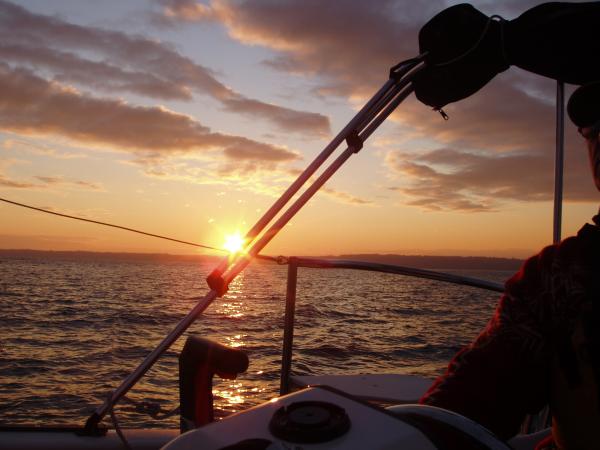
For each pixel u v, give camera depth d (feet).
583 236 2.97
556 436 3.07
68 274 310.45
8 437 6.95
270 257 6.93
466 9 6.00
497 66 5.90
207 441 2.26
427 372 43.14
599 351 2.71
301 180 5.84
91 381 39.70
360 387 7.26
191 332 74.49
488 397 2.89
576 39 5.47
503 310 3.06
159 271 433.89
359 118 5.93
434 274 6.79
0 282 204.85
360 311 109.40
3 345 60.49
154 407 5.55
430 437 2.21
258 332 74.90
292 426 2.10
